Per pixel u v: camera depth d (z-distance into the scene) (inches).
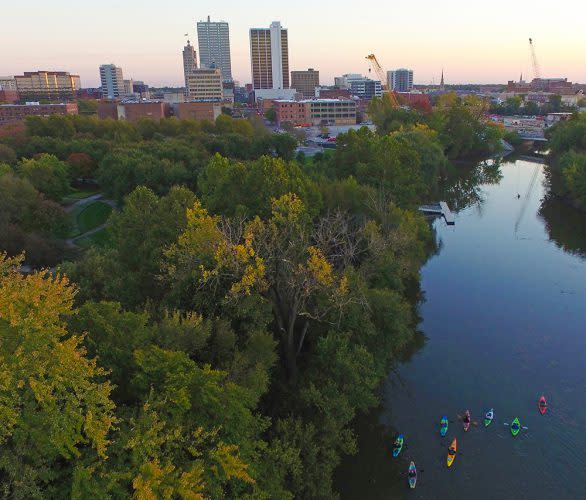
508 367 2236.7
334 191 3127.5
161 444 994.7
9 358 874.1
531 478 1643.7
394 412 1956.2
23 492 779.4
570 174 4766.2
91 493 829.2
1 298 935.7
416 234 3019.2
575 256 3558.1
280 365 1909.4
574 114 7810.0
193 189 4463.6
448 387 2103.8
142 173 4365.2
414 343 2434.8
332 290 1785.2
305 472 1445.6
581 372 2196.1
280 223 2062.0
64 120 6382.9
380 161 3629.4
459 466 1695.4
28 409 852.6
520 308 2780.5
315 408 1683.1
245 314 1690.5
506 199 5319.9
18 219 3193.9
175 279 1845.5
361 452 1759.4
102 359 1138.7
